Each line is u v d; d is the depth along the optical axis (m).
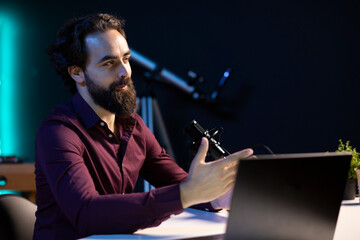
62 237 1.20
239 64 3.74
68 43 1.35
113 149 1.37
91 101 1.36
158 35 3.73
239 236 0.77
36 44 3.80
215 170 0.95
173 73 3.72
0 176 3.23
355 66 3.73
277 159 0.78
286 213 0.82
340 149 1.57
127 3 3.72
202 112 3.76
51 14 3.77
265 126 3.75
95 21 1.32
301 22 3.73
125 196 1.03
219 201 1.33
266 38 3.73
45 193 1.25
